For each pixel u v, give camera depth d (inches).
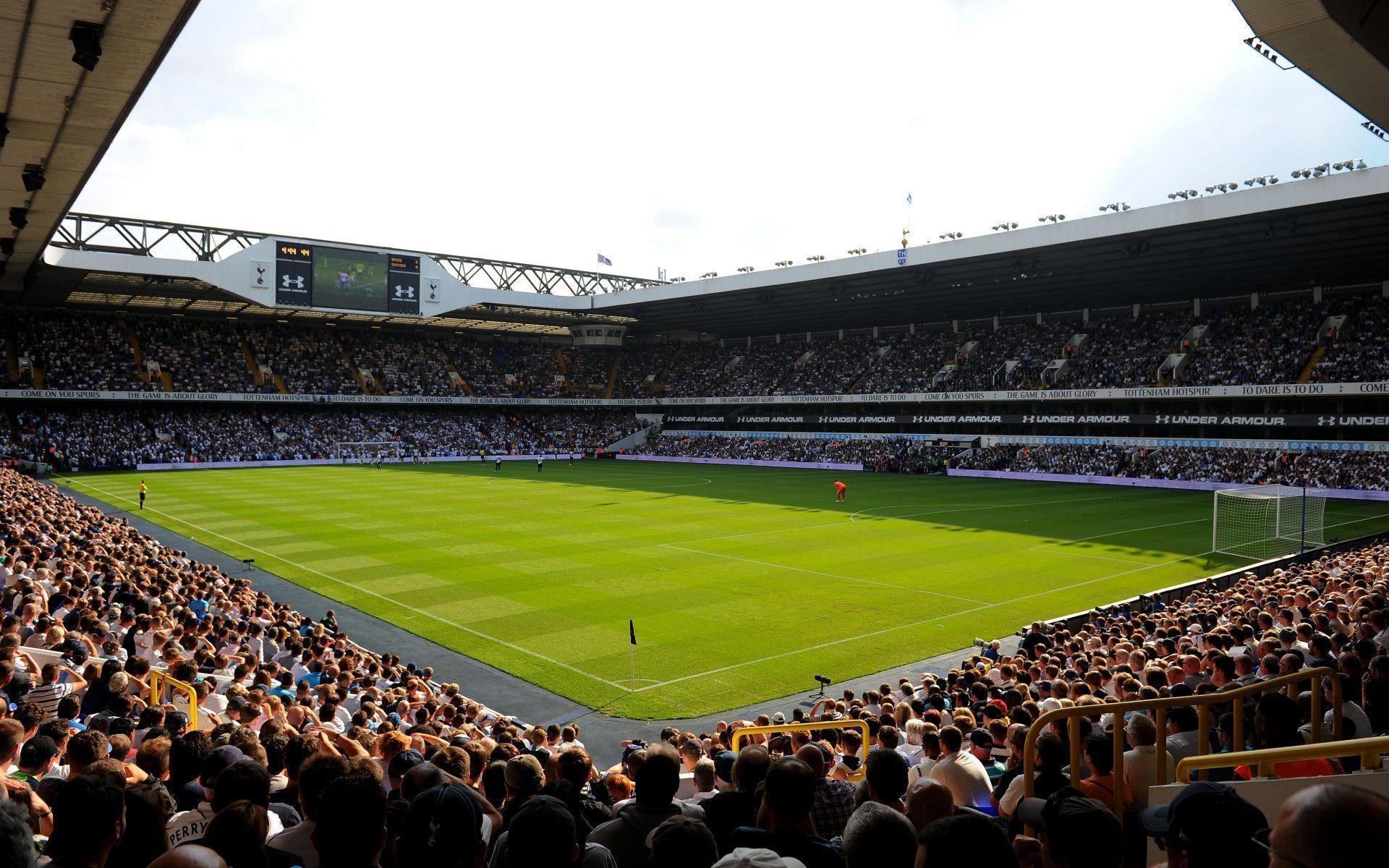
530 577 1267.2
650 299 3395.7
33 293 2871.6
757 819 209.5
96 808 148.4
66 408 3166.8
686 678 838.5
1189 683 477.7
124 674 430.3
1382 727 287.3
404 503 2143.2
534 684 824.9
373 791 148.8
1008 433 3297.2
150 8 743.7
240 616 794.8
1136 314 3228.3
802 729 433.7
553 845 144.4
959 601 1136.8
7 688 413.7
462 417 4082.2
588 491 2464.3
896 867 126.5
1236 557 1460.4
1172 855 114.7
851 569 1334.9
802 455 3636.8
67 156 1148.5
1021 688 526.3
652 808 214.1
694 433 4160.9
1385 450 2459.4
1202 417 2780.5
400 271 3176.7
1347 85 671.1
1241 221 2047.2
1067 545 1572.3
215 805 194.7
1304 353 2664.9
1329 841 78.2
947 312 3572.8
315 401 3558.1
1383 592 713.0
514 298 3464.6
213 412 3481.8
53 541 1000.9
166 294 3029.0
